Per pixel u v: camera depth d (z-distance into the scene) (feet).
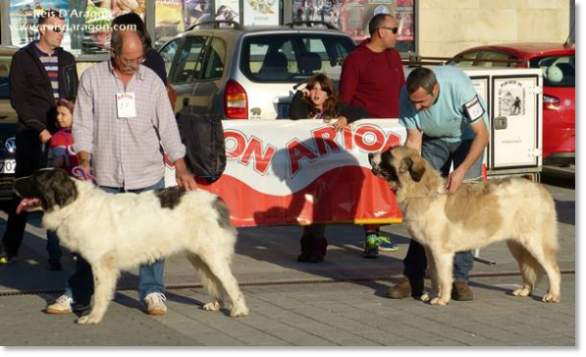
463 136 36.78
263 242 48.24
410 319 33.88
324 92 43.73
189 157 38.78
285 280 39.91
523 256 37.14
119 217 32.19
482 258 44.47
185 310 34.88
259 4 78.33
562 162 62.39
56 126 40.91
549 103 61.98
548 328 32.76
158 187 34.17
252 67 55.47
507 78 53.88
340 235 50.21
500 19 83.92
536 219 35.68
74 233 32.07
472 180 37.27
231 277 33.50
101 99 33.12
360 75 46.09
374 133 43.91
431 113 35.88
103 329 32.24
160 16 76.07
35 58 40.86
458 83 35.45
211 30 59.88
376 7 80.94
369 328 32.60
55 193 31.91
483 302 36.47
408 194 35.12
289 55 56.75
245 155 42.32
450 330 32.40
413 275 37.04
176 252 32.91
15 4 73.00
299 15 79.25
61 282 39.06
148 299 34.06
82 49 74.74
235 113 54.44
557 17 85.30
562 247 46.85
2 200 56.03
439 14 82.58
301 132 43.06
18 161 41.52
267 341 30.94
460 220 35.04
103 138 33.27
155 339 31.09
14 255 42.16
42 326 32.65
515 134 54.39
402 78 47.11
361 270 42.09
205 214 32.68
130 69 32.83
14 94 40.81
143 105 33.27
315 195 43.29
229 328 32.48
